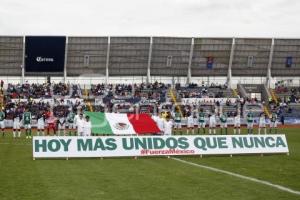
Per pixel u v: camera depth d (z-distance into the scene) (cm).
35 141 2430
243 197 1410
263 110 6269
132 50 6856
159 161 2330
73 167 2094
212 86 6962
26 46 6506
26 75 6800
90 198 1402
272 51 7100
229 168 2062
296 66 7219
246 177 1797
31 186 1603
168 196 1430
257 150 2628
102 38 6738
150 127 3603
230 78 7088
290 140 3762
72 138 2464
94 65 6869
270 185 1614
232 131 4984
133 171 1967
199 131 4653
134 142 2511
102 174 1881
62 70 6681
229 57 7044
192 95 6650
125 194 1462
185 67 7038
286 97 6912
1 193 1483
